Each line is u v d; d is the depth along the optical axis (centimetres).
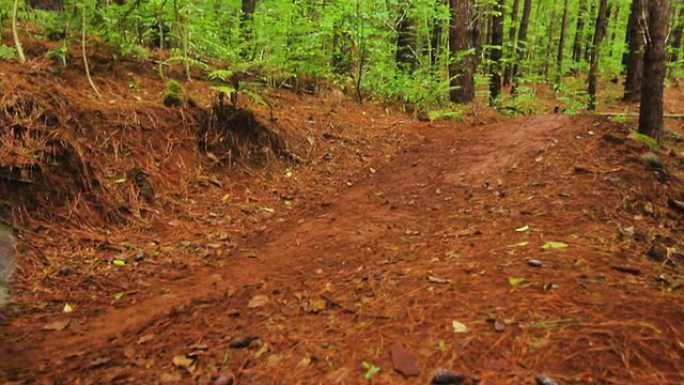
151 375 244
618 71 2205
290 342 259
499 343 229
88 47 633
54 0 755
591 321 238
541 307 254
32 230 391
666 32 607
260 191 562
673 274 296
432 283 300
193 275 378
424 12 1072
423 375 215
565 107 1290
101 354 266
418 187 545
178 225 464
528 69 2278
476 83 1267
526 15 1783
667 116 1123
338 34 946
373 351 238
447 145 680
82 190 444
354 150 706
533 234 365
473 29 1252
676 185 484
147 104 568
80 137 476
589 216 394
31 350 272
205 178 546
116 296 343
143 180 488
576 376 204
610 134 557
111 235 427
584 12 2197
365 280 323
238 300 318
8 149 414
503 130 688
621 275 287
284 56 825
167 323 296
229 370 241
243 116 620
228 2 1220
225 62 833
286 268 370
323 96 905
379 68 1027
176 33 753
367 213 485
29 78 498
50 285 347
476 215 435
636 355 214
